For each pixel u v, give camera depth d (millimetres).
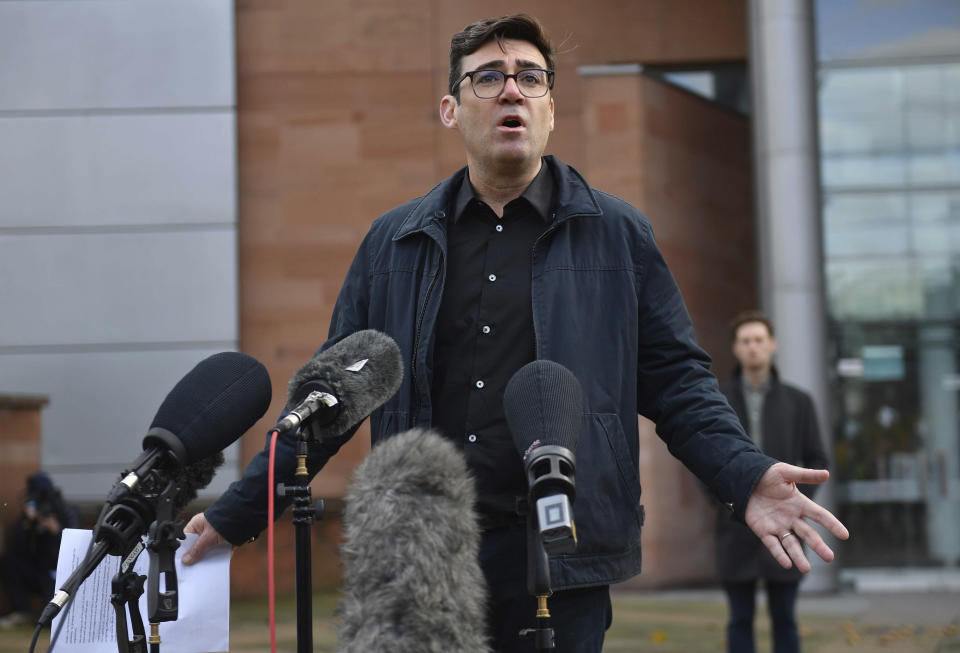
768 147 10453
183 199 10734
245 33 11023
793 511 2289
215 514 2553
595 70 10977
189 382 2281
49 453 10469
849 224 11305
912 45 11312
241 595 9023
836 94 11367
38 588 7840
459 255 2629
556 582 2373
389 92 11039
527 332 2551
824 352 10328
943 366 11180
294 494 2143
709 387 2547
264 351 10797
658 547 10508
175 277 10688
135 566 2439
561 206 2590
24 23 10766
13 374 10523
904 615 8820
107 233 10680
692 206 11242
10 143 10711
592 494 2430
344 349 2311
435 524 1862
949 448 11117
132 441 10508
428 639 1809
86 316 10594
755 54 10555
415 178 11008
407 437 1953
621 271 2582
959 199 11234
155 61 10805
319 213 10930
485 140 2561
